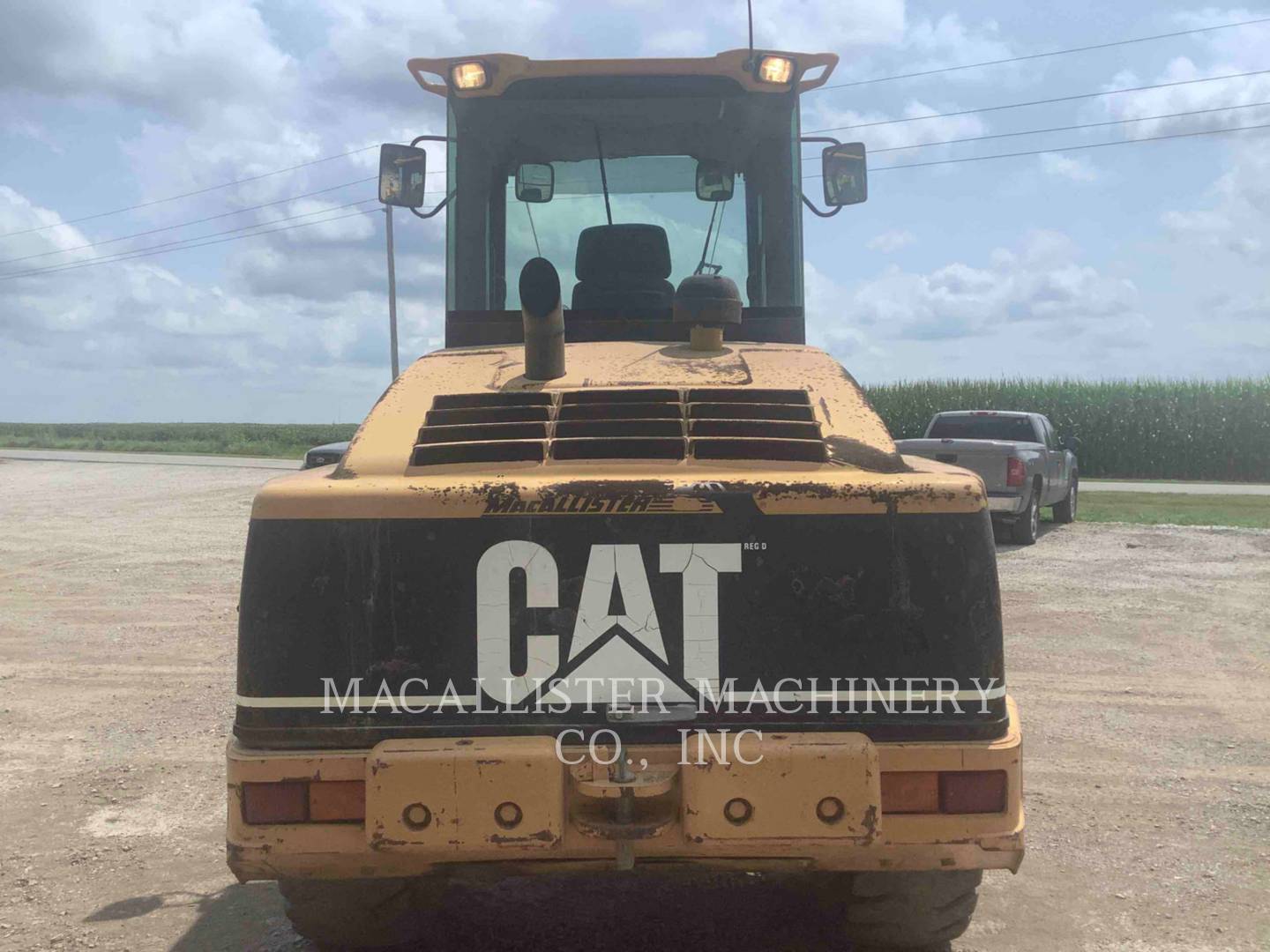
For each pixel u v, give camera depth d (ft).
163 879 14.92
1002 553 47.47
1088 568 42.88
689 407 11.58
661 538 10.03
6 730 22.11
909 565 10.03
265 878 10.05
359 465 10.78
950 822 9.78
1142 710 23.18
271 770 9.77
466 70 17.13
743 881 14.67
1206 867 15.11
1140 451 108.47
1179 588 38.09
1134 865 15.23
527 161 17.31
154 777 19.21
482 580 10.03
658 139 17.26
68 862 15.51
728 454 10.80
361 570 10.04
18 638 30.76
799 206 17.31
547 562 10.02
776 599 10.02
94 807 17.80
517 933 13.07
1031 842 16.12
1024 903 14.01
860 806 9.57
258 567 10.07
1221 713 22.98
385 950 12.52
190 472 101.60
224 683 25.82
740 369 13.04
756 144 17.28
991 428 55.62
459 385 12.56
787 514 10.05
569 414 11.58
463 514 10.05
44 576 41.39
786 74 17.13
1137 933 13.09
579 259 17.12
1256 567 42.96
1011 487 48.34
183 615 34.01
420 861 9.91
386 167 18.04
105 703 24.07
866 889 11.19
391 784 9.57
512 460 10.78
